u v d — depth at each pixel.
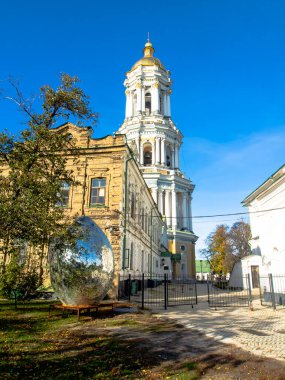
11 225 9.45
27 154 10.73
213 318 12.96
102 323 11.03
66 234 10.46
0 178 10.41
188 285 39.03
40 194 10.11
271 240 20.17
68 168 22.80
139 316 12.83
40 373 5.80
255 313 14.76
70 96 12.07
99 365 6.35
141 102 58.94
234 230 59.50
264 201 21.84
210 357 7.13
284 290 17.88
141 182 30.17
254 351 7.66
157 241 44.66
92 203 22.16
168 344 8.25
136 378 5.75
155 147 56.56
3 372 5.77
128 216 23.73
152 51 64.44
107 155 22.83
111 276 12.35
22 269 12.16
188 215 58.66
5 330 9.30
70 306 11.65
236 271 35.03
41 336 8.74
